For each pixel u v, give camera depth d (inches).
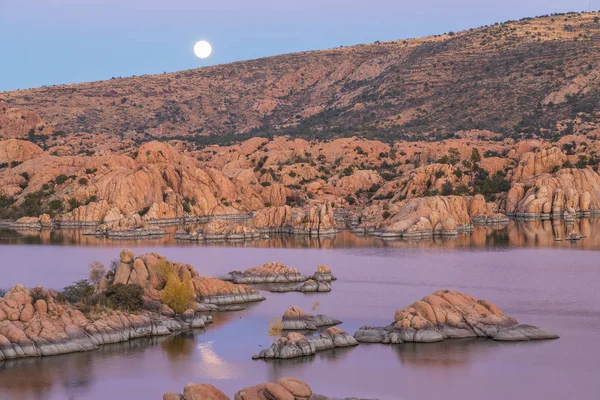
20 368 4426.7
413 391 4023.1
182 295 5600.4
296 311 5413.4
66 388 4109.3
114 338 4965.6
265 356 4613.7
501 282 7391.7
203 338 5108.3
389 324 5487.2
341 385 4109.3
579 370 4352.9
